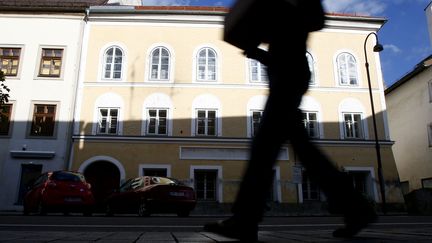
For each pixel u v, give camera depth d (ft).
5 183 67.15
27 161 68.18
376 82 76.79
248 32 7.00
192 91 72.69
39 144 68.95
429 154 88.33
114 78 72.59
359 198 7.83
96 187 68.44
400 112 100.99
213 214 65.10
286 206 66.13
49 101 71.00
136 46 74.43
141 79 72.64
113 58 73.77
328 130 73.15
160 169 68.28
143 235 12.82
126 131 70.03
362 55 78.02
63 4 74.79
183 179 67.51
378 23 79.15
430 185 87.86
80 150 68.44
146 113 71.15
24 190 67.67
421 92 91.09
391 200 70.08
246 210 6.84
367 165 71.56
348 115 74.84
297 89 7.02
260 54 7.25
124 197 42.57
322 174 7.23
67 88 71.61
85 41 74.18
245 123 71.77
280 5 6.95
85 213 43.39
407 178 97.66
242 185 6.88
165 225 23.86
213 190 69.00
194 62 74.18
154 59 74.28
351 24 78.54
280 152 7.00
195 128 71.00
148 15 75.25
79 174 43.88
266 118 6.93
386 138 73.72
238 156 69.26
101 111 71.46
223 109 72.18
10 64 73.20
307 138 7.12
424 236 9.46
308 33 7.26
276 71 7.05
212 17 75.72
